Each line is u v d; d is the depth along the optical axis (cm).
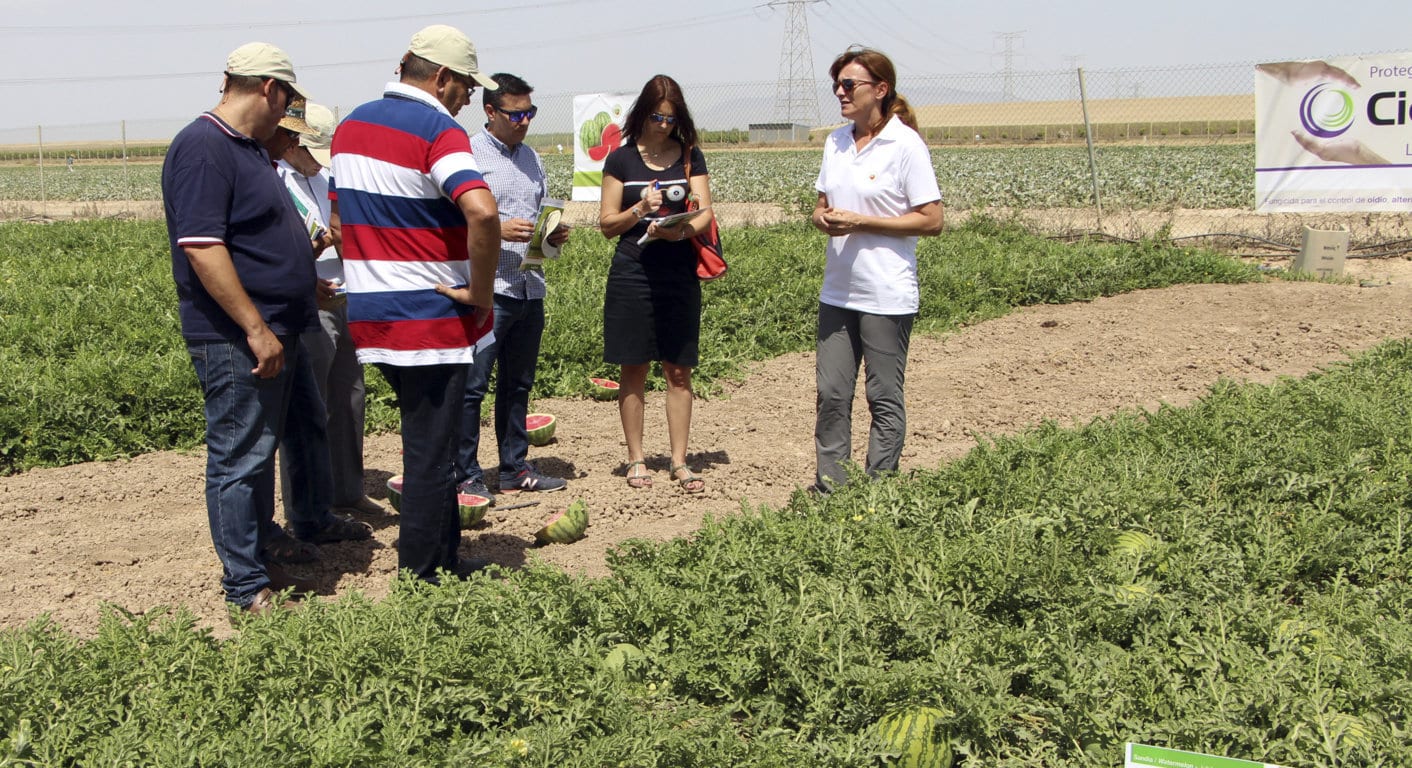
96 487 711
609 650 421
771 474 732
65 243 1889
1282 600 491
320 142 600
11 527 636
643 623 439
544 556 579
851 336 632
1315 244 1536
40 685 354
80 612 509
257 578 503
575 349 982
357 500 643
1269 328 1191
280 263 486
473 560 543
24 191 4481
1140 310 1304
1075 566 466
